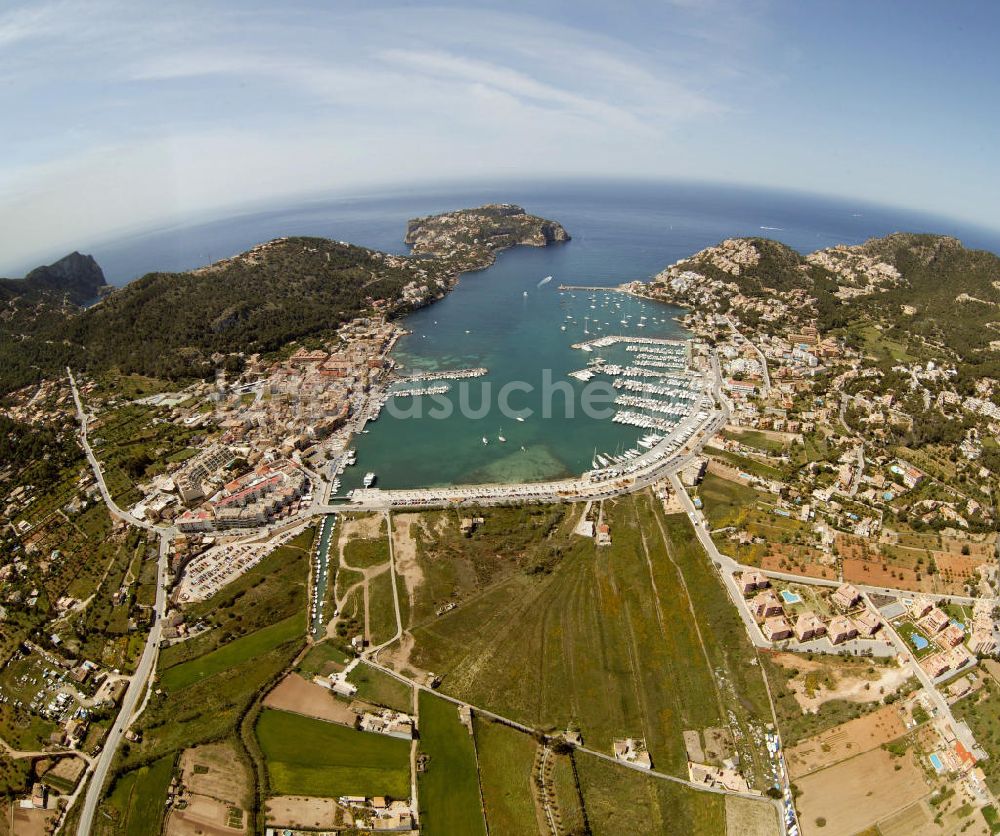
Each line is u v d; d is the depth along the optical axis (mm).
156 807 122000
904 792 122875
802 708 140250
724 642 158750
